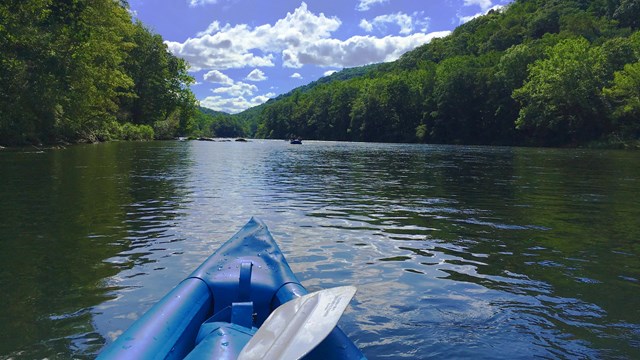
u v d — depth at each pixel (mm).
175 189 9258
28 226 5742
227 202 7750
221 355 1938
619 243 5180
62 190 8812
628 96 41875
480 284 3820
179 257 4477
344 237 5383
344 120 85500
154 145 32219
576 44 46625
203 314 2547
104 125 35500
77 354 2564
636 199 8500
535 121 47625
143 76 48344
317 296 2146
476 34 106938
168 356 2047
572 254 4742
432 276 4027
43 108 23484
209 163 16719
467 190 9727
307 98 106812
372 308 3299
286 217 6547
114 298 3414
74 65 23641
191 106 59344
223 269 2971
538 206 7695
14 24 19688
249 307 2441
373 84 81938
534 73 49625
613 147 40438
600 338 2838
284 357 1660
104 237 5215
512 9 113375
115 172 12359
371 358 2572
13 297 3416
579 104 44344
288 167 15594
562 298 3518
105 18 28156
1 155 17531
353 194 8945
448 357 2588
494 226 6062
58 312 3148
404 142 68438
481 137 58094
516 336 2855
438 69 73562
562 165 17797
